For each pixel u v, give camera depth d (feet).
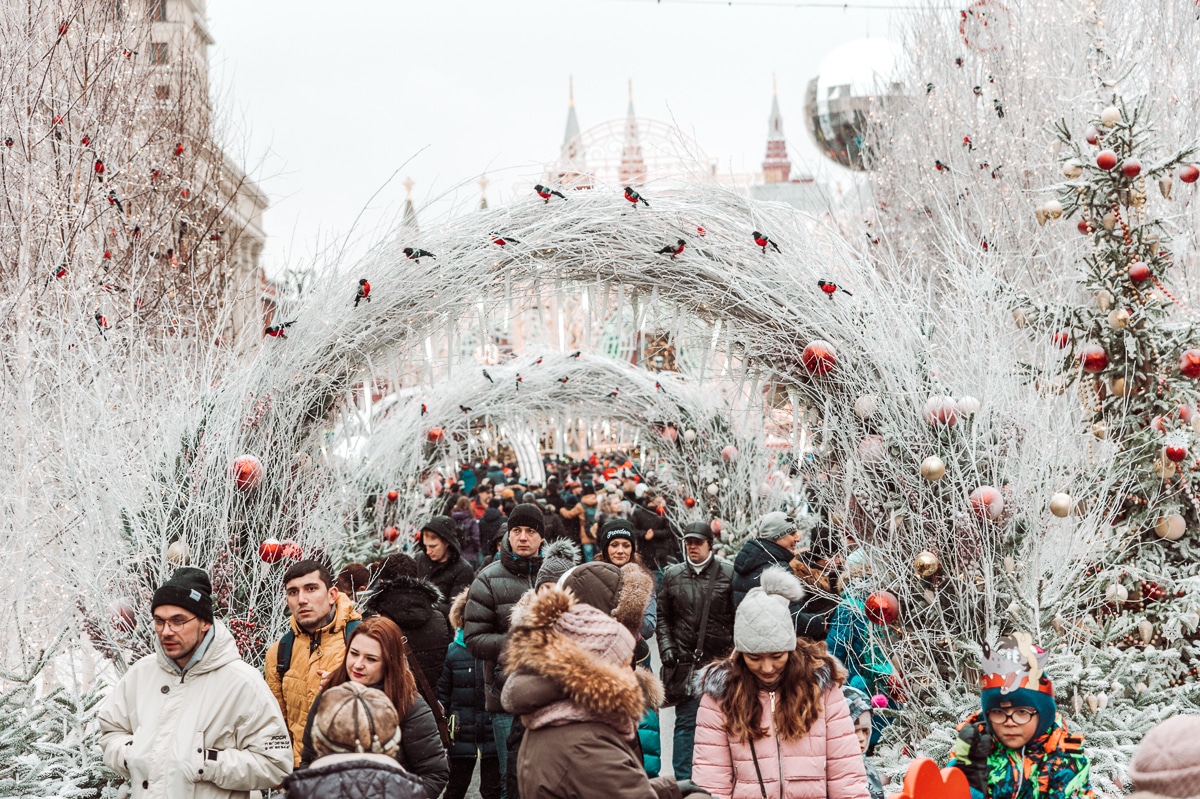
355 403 25.27
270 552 21.61
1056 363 23.49
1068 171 23.50
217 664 14.56
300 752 17.13
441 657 23.03
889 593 21.76
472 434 50.72
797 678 13.96
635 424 48.57
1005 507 21.29
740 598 23.82
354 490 35.19
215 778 14.19
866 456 22.61
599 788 10.32
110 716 14.69
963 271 24.03
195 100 41.88
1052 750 12.82
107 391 22.53
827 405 23.80
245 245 47.11
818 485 24.73
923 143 47.19
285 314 24.53
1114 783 18.16
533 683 10.66
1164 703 19.83
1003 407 22.30
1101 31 28.48
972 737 13.12
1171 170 23.31
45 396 24.08
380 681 14.92
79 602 21.03
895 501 22.35
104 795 18.31
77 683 19.88
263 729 14.61
